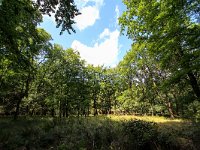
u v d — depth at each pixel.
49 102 38.12
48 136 13.94
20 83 27.48
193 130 14.36
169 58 10.61
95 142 13.00
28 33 12.18
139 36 13.24
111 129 14.66
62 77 39.28
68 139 13.37
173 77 9.94
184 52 9.97
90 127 15.48
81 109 51.47
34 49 13.00
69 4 8.67
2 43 10.70
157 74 31.20
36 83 34.69
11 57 11.80
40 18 12.58
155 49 10.67
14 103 34.31
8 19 9.73
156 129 14.05
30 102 36.28
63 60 39.56
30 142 12.98
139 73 36.78
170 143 12.75
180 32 9.55
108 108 65.25
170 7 9.52
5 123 20.27
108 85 64.75
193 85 12.05
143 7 11.55
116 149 12.28
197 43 9.20
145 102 42.31
